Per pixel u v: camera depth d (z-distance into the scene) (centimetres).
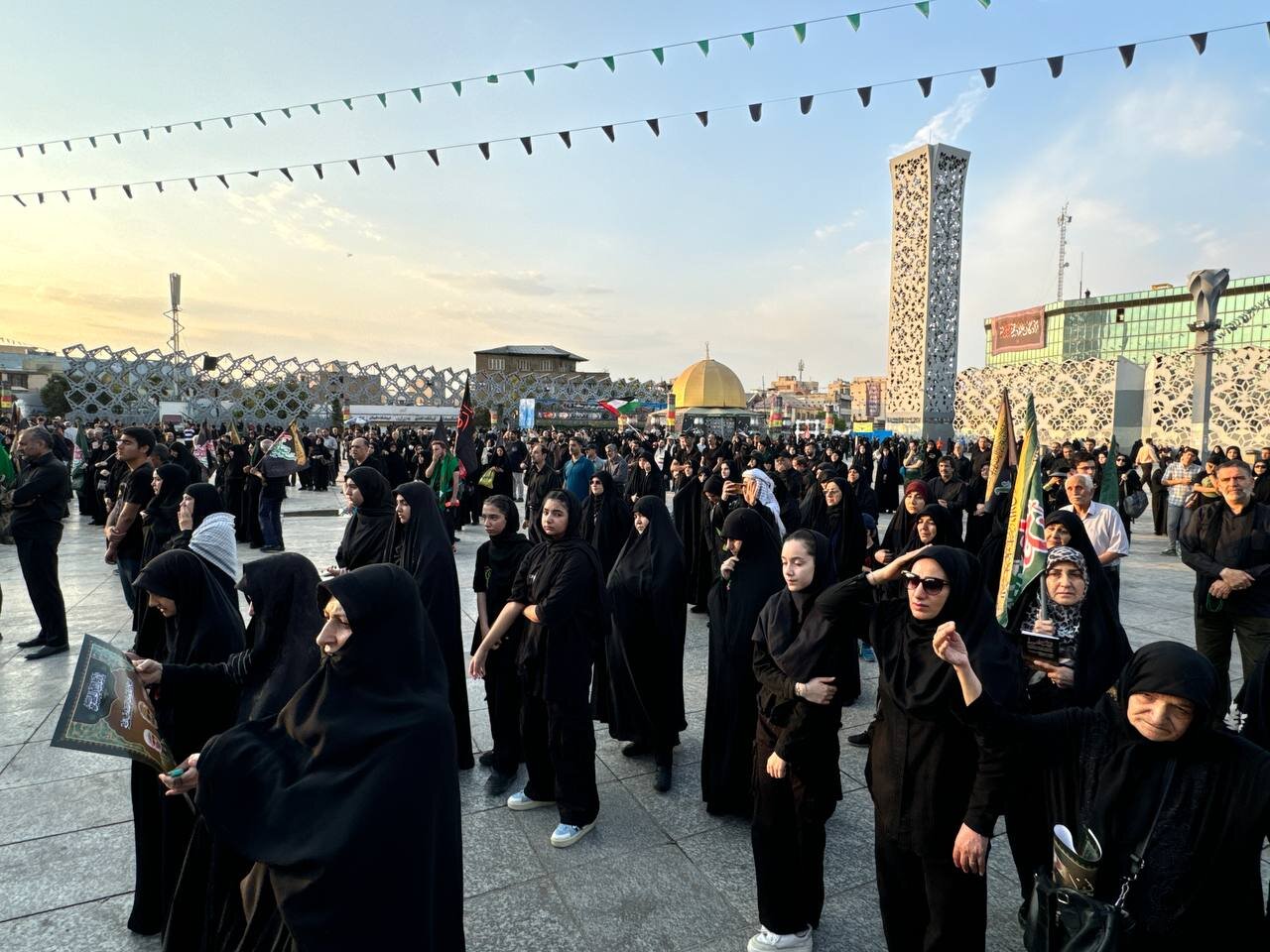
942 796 208
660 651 390
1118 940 156
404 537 399
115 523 624
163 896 255
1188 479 1022
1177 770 163
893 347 4303
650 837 336
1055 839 172
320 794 163
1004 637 214
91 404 3375
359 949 156
